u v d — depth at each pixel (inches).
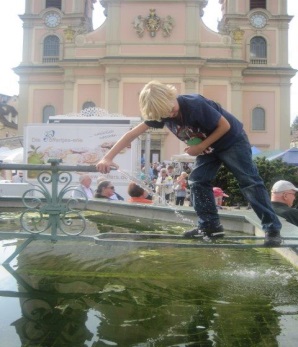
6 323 92.5
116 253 166.1
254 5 1769.2
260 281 126.5
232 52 1615.4
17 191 475.2
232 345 82.0
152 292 116.0
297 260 142.9
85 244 182.2
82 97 1628.9
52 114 1724.9
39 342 83.2
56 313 98.8
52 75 1724.9
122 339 84.7
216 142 131.2
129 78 1596.9
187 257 160.4
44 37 1777.8
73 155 677.9
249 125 1691.7
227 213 237.1
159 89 121.0
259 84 1697.8
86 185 393.4
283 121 1689.2
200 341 83.8
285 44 1734.7
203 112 123.0
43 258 156.2
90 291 116.4
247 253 170.4
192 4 1603.1
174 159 1080.2
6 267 142.6
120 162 648.4
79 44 1635.1
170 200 698.8
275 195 219.5
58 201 144.9
